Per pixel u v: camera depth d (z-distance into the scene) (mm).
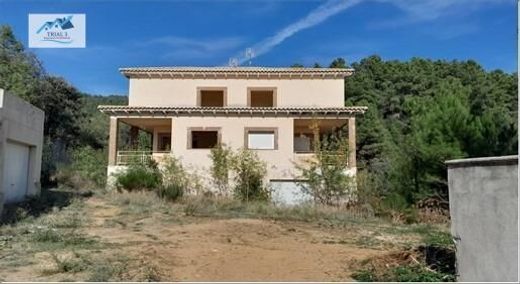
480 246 6121
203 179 24984
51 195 20109
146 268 8094
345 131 29531
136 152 25641
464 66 56250
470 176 6406
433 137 16484
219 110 25719
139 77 28125
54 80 35469
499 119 15852
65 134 37031
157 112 26031
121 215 16172
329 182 22609
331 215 18250
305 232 13922
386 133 42812
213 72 27969
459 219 6711
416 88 52562
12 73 30859
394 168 19234
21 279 7230
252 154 24734
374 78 56062
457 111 16281
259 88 28141
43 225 13242
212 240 11648
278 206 20281
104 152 33969
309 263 9062
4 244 10250
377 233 14133
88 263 8367
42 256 9055
